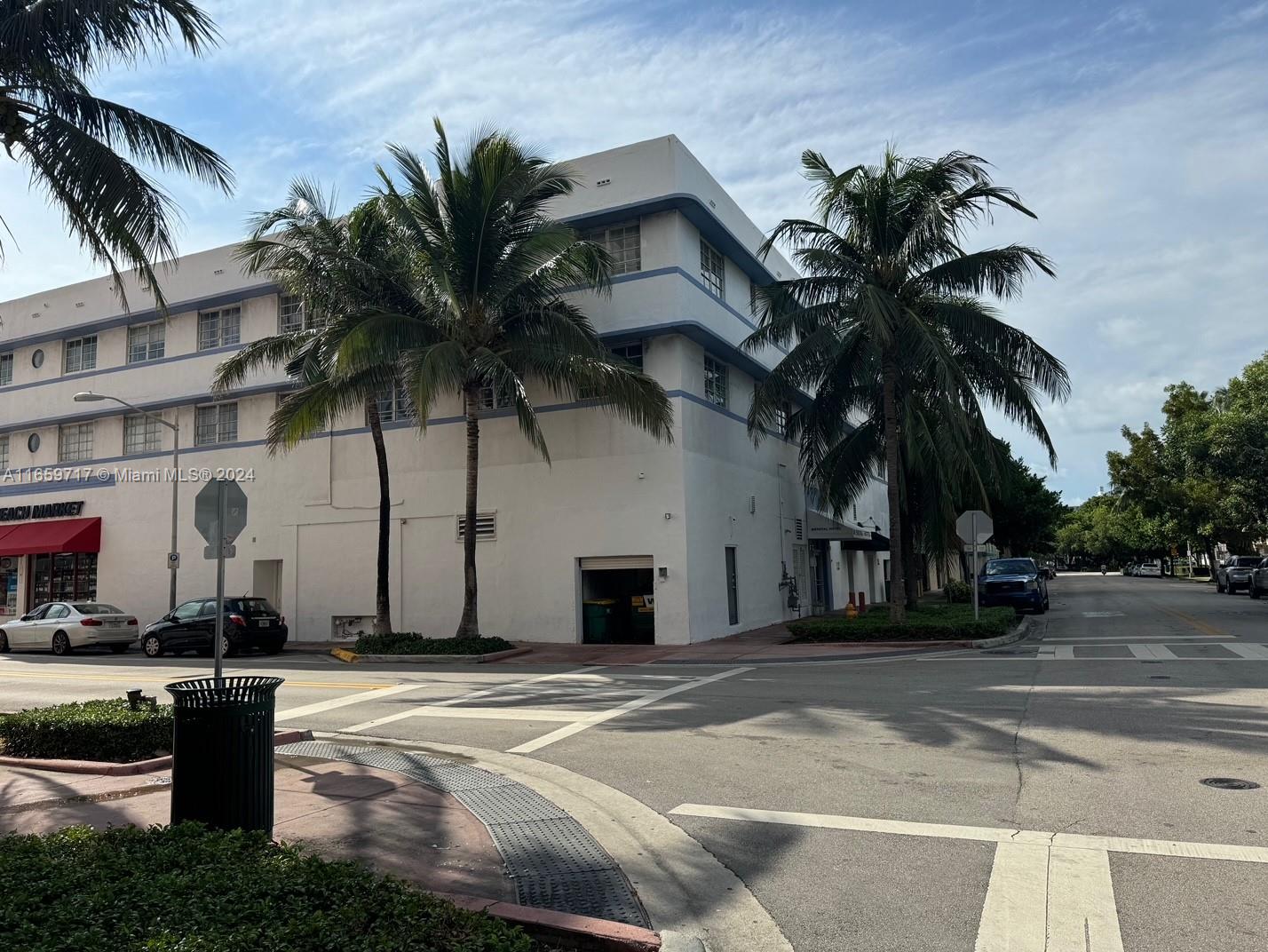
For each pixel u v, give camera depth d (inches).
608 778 323.0
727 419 956.6
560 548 876.6
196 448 1133.7
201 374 1133.1
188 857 192.2
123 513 1185.4
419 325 772.0
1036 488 1694.1
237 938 146.8
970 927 185.5
